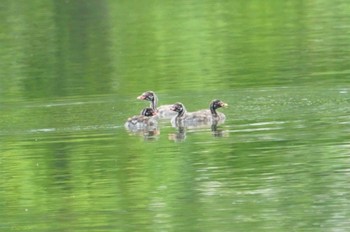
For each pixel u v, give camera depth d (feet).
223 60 130.72
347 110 92.02
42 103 105.50
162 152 81.10
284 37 146.92
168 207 67.62
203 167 76.48
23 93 114.21
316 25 155.63
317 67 119.96
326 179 71.87
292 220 63.41
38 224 65.62
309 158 77.05
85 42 153.58
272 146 81.05
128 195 70.95
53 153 82.23
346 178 71.92
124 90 112.98
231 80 114.83
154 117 91.86
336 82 108.27
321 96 99.91
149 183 73.36
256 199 68.39
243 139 83.76
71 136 87.45
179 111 92.17
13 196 72.64
